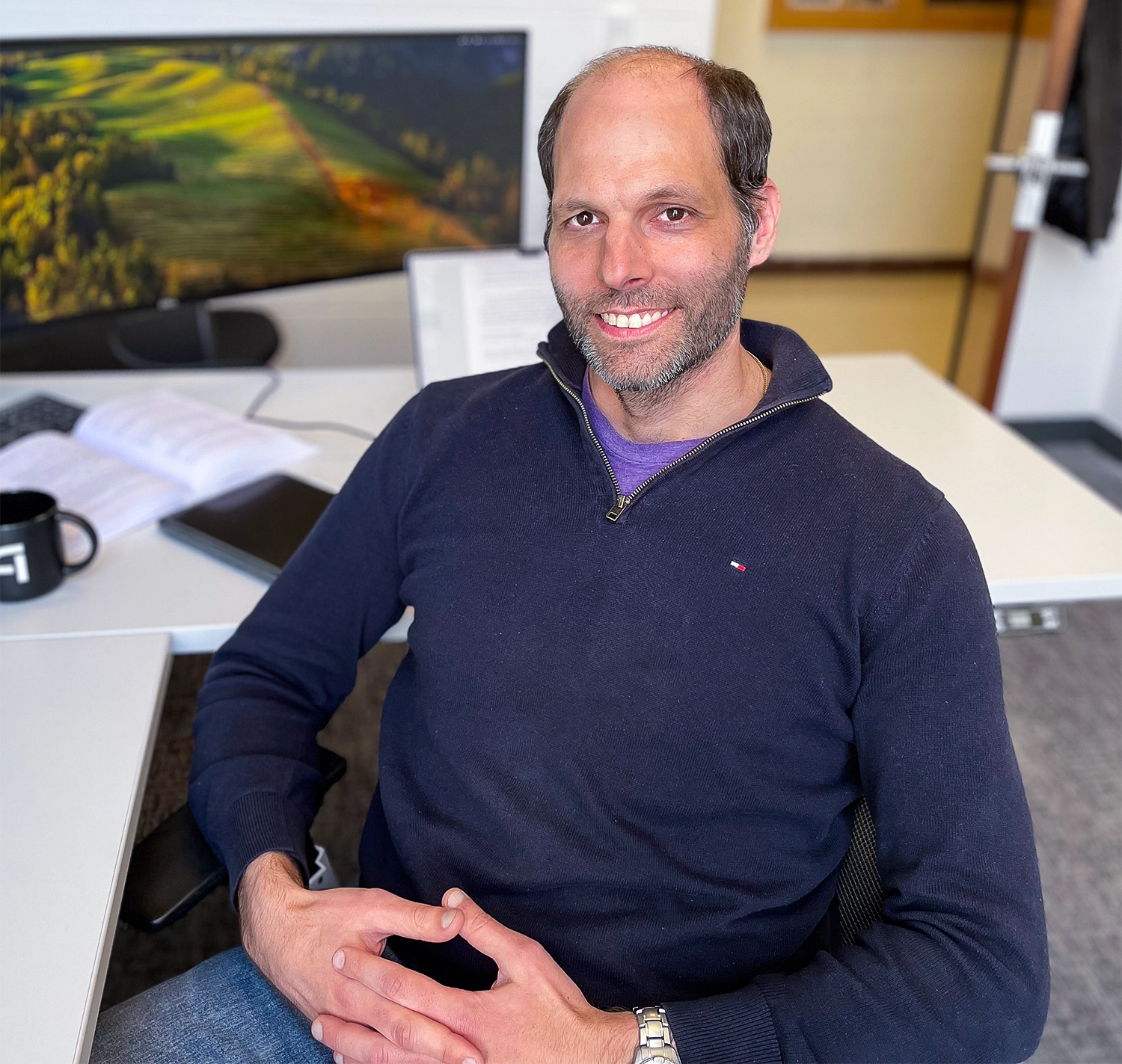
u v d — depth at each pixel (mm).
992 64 3721
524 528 950
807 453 898
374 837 1058
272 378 1768
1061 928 1697
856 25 3549
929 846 835
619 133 851
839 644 856
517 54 1683
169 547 1290
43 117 1454
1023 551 1272
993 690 838
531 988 825
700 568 882
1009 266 2617
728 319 901
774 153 3793
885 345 3830
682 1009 819
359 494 1076
